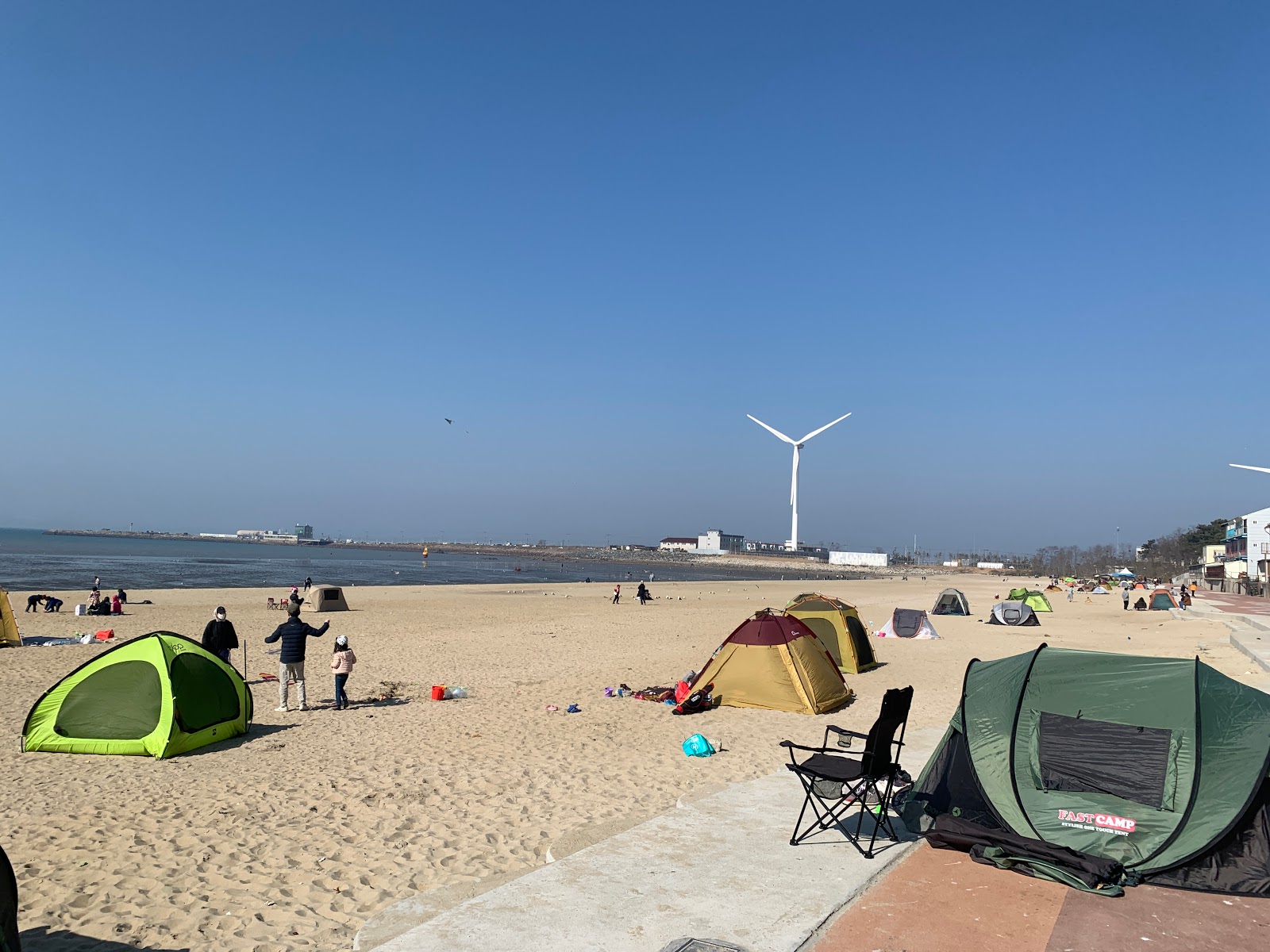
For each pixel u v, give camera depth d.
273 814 8.27
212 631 17.12
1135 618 39.62
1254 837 5.37
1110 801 5.82
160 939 5.48
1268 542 72.88
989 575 171.88
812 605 20.12
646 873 5.54
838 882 5.41
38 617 30.86
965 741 6.63
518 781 9.52
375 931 5.05
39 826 7.90
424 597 48.25
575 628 30.12
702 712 13.91
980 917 4.93
